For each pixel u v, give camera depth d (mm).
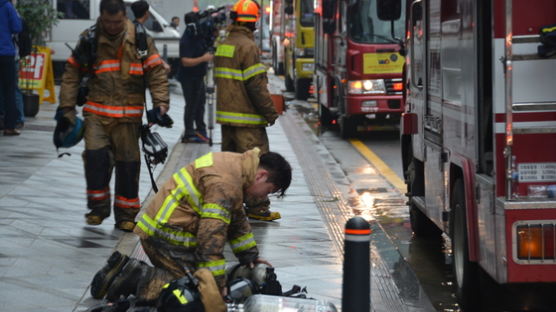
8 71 28641
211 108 30641
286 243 17172
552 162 11469
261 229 18438
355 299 10133
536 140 11461
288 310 10492
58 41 53125
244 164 10859
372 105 34531
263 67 18797
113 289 12148
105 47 16609
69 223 17453
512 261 11375
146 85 17000
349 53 34625
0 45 28156
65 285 13234
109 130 16891
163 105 16812
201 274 10594
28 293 12773
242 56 18734
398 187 24469
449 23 14289
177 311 10570
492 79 11617
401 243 18094
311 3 53469
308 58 53594
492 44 11555
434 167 15781
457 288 13773
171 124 16969
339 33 36281
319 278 14602
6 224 16828
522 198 11469
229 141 19422
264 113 18828
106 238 16438
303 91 54281
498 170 11594
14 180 21453
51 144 27672
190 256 11453
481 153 12484
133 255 15352
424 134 16641
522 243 11367
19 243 15602
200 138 31297
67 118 16719
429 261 16625
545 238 11359
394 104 34594
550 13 11344
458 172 13883
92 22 53156
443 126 14812
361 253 10125
